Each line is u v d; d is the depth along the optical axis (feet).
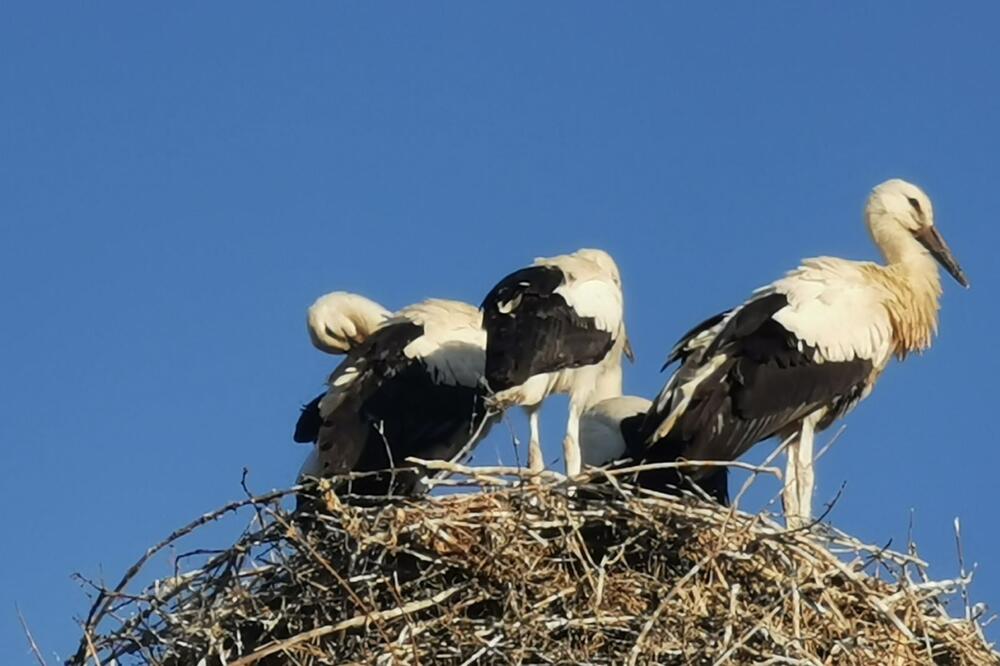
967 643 49.62
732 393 58.65
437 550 48.16
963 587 50.26
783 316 60.54
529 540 48.49
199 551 49.49
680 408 57.98
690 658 46.14
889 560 50.19
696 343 60.75
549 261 64.64
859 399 61.77
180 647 48.67
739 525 48.91
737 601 47.50
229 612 48.57
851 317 61.57
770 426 59.00
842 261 63.62
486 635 46.93
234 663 46.29
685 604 47.32
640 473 56.44
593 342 62.49
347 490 57.26
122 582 48.55
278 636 48.78
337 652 47.19
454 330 64.75
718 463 50.83
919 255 65.41
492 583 48.08
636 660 46.06
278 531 49.11
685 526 48.80
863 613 49.19
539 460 62.13
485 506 49.11
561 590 47.75
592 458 62.08
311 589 48.29
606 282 63.98
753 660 46.65
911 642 48.67
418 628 46.80
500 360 60.90
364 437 61.87
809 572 48.47
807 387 59.88
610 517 49.08
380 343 63.98
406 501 49.60
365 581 47.88
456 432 63.10
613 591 47.98
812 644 47.55
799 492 60.08
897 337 63.46
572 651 46.68
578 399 62.49
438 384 63.46
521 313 62.03
